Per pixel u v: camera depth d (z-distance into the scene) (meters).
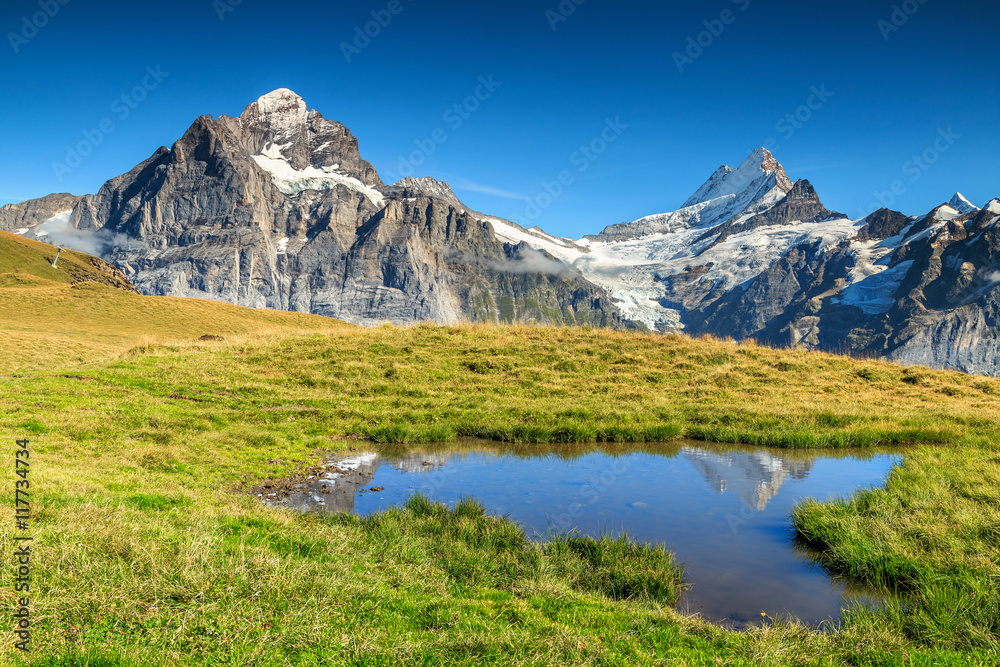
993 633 7.62
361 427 22.62
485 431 22.88
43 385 23.28
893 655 7.04
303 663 5.79
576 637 6.90
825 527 11.90
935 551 10.21
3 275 107.69
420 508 13.30
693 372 33.69
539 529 12.59
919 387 33.41
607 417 24.81
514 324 42.22
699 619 8.07
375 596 7.75
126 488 11.90
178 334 77.44
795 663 6.83
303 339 36.88
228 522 10.38
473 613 7.50
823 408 26.98
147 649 5.71
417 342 36.78
